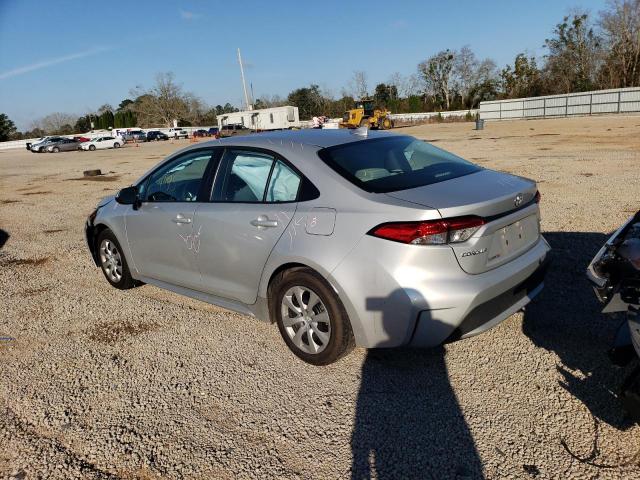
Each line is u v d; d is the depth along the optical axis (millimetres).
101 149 44750
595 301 4109
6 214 10680
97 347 3961
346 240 3023
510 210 3086
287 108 59438
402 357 3471
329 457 2568
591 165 11641
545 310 4008
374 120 39156
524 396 2941
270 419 2908
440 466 2451
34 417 3072
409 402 2967
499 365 3281
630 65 53750
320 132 3932
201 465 2572
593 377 3078
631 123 27984
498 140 21953
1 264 6551
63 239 7820
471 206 2842
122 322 4406
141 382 3404
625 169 10656
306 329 3391
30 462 2674
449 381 3148
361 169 3334
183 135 62188
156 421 2961
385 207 2951
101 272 5914
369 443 2646
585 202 7605
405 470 2441
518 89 64500
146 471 2557
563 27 58562
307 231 3213
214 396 3182
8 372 3652
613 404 2814
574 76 58750
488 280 2922
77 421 3010
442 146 20547
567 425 2672
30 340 4164
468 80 71625
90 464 2633
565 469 2377
